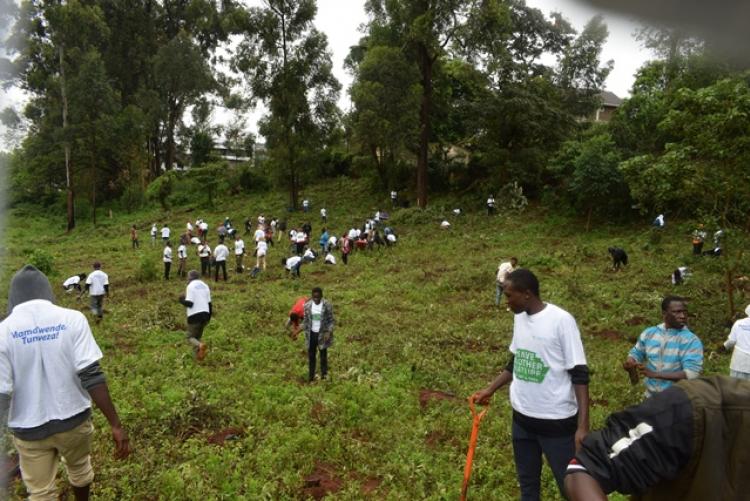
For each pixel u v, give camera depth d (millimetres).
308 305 8383
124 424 6375
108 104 35500
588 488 1487
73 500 4684
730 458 1394
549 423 3559
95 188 38781
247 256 23938
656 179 11352
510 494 5043
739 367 5656
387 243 24188
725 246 11227
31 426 3486
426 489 5098
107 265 22750
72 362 3559
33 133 34188
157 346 10195
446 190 34125
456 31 27656
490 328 11555
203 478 5168
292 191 34906
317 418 6801
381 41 31625
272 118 33188
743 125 9930
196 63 41938
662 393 1540
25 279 3588
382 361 9234
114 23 41562
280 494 5016
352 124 34219
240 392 7609
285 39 32062
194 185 40812
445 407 7180
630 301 13617
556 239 23578
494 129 30375
